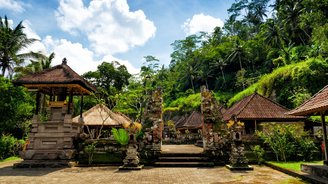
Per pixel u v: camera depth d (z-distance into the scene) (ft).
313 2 78.33
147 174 29.30
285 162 36.65
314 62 77.20
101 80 146.72
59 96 42.55
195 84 192.65
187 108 150.20
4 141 53.31
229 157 38.45
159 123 41.19
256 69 153.69
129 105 118.93
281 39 122.72
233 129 34.65
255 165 37.24
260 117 50.47
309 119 51.19
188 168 34.63
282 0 128.47
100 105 62.90
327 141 27.09
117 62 155.02
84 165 37.63
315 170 24.76
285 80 87.15
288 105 82.12
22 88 60.39
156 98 43.09
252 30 187.52
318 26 75.66
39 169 34.22
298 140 39.27
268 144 40.40
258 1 192.85
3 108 56.18
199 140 73.15
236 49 149.79
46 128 39.22
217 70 178.09
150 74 135.64
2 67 83.76
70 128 39.24
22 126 67.67
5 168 35.65
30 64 87.56
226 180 25.16
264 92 94.17
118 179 25.91
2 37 80.43
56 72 41.32
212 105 42.22
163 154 39.86
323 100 25.32
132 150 34.55
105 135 68.90
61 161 37.09
